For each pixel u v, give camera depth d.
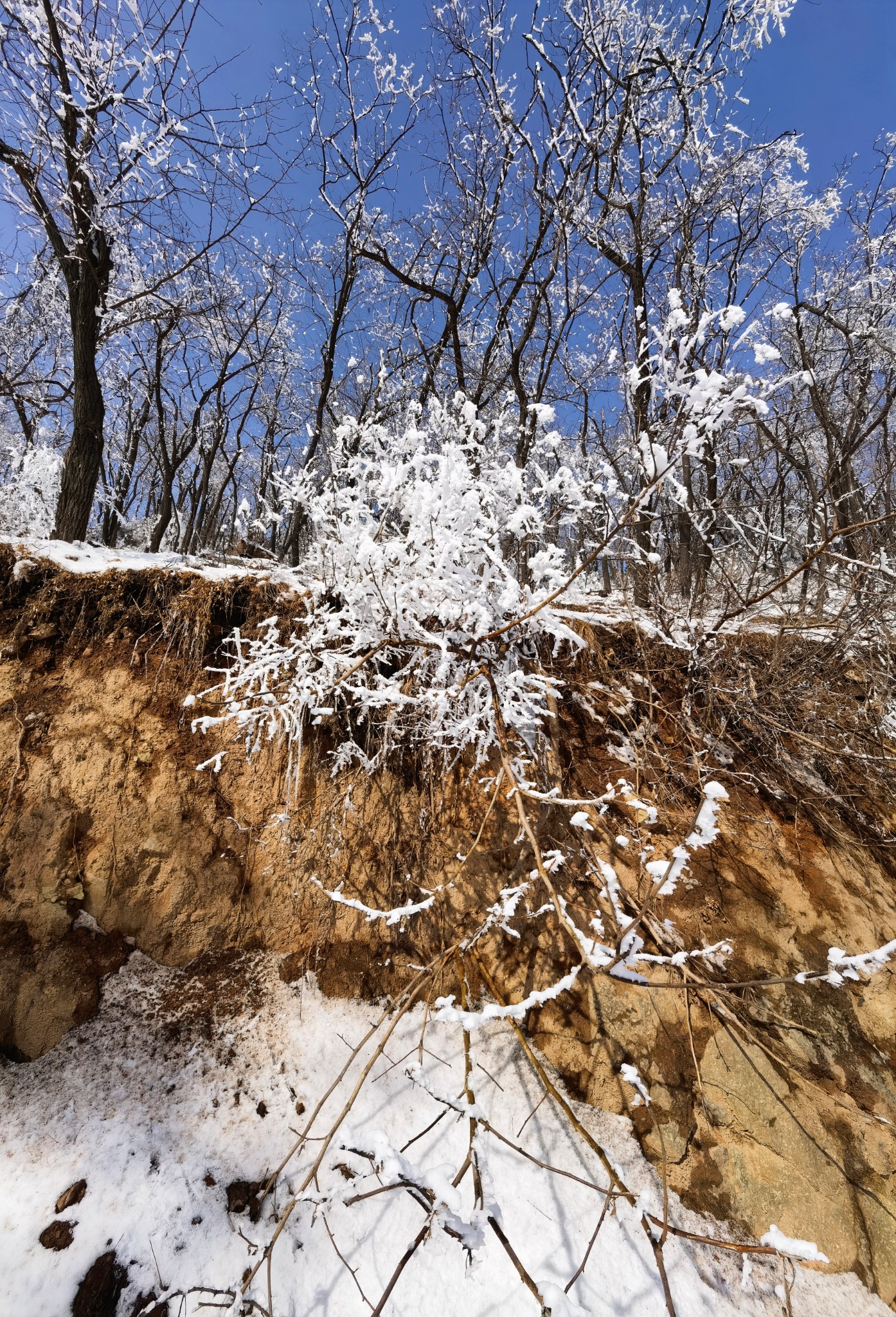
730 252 9.36
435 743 3.51
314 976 3.44
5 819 3.39
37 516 8.02
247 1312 2.29
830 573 5.41
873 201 9.76
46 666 3.82
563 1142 2.92
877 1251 2.69
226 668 3.94
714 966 3.38
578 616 3.62
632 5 7.75
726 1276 2.61
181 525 18.34
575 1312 1.82
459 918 3.58
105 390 13.72
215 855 3.57
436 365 10.35
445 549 2.79
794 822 4.08
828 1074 3.12
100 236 6.71
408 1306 2.38
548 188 8.83
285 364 13.99
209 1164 2.71
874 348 8.98
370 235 10.10
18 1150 2.65
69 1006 3.11
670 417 2.45
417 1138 2.50
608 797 2.21
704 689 4.36
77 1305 2.26
